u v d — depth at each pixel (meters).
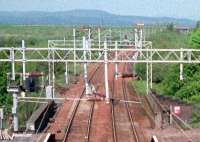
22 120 52.62
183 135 44.72
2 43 124.06
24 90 49.75
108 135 46.50
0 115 45.22
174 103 60.56
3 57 69.12
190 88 65.88
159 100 63.53
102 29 100.62
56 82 82.38
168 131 47.28
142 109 61.00
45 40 148.25
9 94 61.38
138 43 81.25
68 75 91.19
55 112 59.44
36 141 40.19
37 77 65.00
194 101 62.00
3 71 66.00
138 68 90.25
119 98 68.94
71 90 75.69
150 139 43.94
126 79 89.94
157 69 84.12
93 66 110.81
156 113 53.47
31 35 192.50
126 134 47.12
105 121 53.00
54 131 47.94
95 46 88.31
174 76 70.88
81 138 45.19
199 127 48.78
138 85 83.06
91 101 65.56
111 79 89.06
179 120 51.12
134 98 69.81
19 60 52.03
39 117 49.34
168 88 72.50
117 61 56.72
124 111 59.38
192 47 83.88
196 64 69.94
